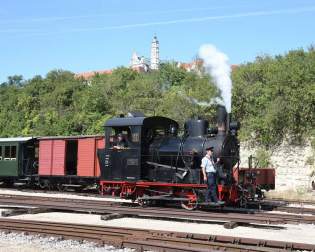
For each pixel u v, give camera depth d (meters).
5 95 54.66
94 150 24.69
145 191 17.56
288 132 27.25
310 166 26.00
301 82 27.42
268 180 18.91
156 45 129.25
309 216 14.27
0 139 29.50
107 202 18.56
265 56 33.19
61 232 11.18
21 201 18.41
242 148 28.83
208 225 13.43
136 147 17.56
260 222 13.38
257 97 29.28
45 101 47.94
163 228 12.88
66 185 26.36
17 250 9.73
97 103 43.06
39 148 27.69
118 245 9.97
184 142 17.02
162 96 40.38
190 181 16.39
